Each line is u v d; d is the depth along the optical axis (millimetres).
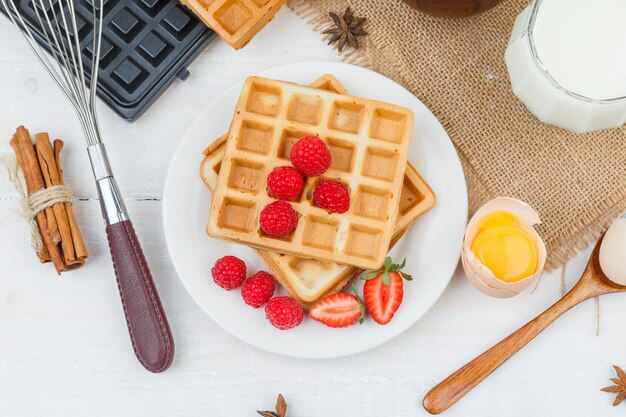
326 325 591
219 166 602
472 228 583
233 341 635
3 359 638
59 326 639
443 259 602
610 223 626
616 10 568
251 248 614
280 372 634
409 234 607
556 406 629
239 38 598
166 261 639
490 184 629
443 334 630
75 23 602
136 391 636
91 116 603
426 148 607
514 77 599
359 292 615
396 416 630
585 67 569
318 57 646
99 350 638
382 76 609
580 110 576
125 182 646
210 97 647
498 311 629
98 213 645
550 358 629
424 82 635
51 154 627
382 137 587
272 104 590
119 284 600
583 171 627
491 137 631
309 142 544
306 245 569
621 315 628
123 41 633
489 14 633
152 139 647
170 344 603
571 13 573
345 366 633
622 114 574
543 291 629
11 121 648
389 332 596
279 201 557
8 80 648
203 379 635
